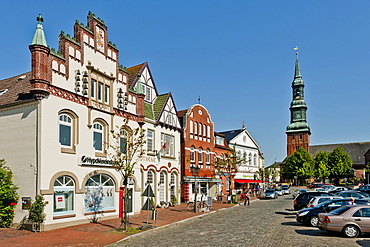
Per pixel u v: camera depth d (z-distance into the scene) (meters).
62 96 20.80
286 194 63.44
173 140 36.09
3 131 20.70
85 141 22.34
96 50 24.03
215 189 45.41
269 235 17.20
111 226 20.78
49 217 19.31
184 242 15.86
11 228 19.48
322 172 96.56
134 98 28.03
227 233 18.23
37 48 19.36
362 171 112.31
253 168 62.09
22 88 21.48
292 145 120.81
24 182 19.50
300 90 121.25
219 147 48.88
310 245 14.51
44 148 19.36
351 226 16.34
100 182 23.62
